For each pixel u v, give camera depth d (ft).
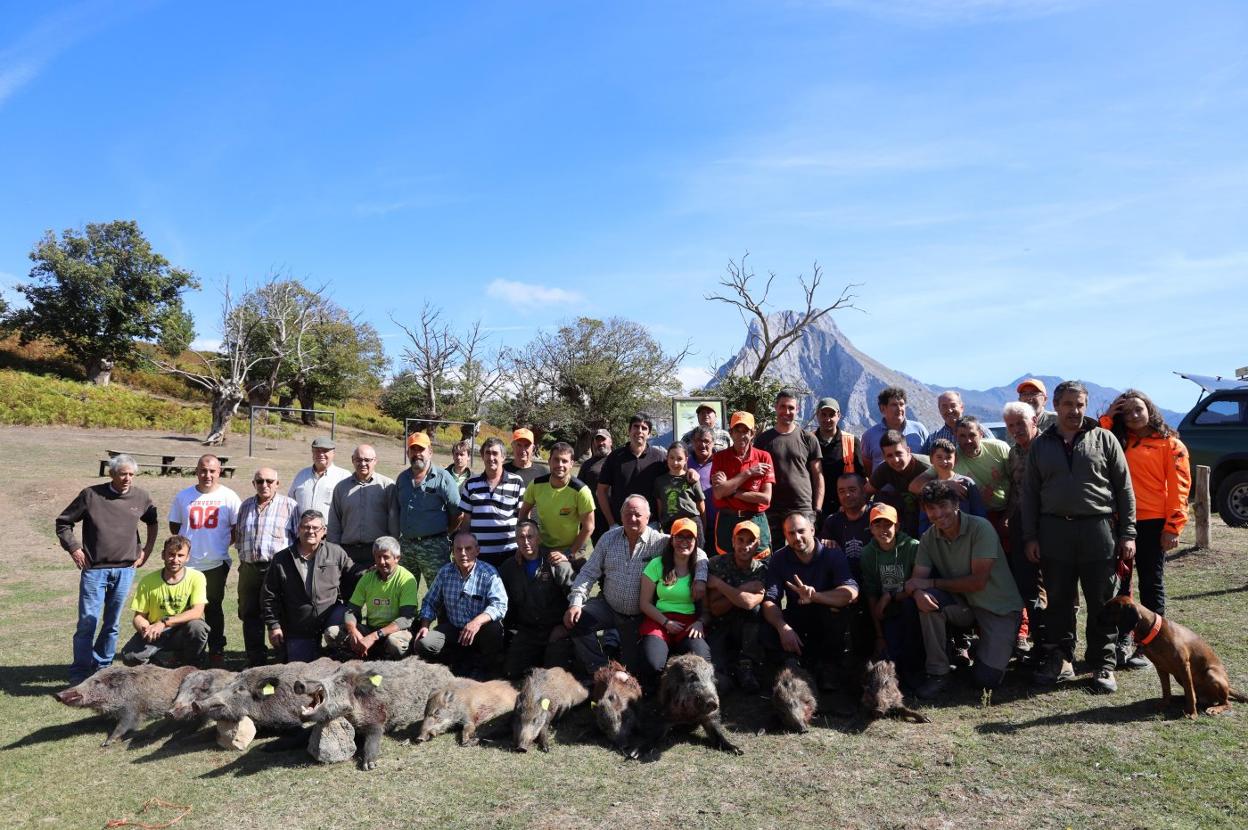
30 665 25.38
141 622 22.62
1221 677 17.65
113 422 107.04
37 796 16.24
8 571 40.73
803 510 25.44
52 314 141.79
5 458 74.02
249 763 17.70
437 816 14.79
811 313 118.83
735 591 21.07
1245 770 14.82
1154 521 20.86
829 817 14.11
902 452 22.91
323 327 154.10
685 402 43.62
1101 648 19.35
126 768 17.65
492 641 22.70
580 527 25.18
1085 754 15.92
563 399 153.38
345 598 24.12
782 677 18.93
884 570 21.15
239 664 25.34
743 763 16.78
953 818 13.84
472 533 25.48
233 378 104.12
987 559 19.61
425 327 153.17
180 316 156.76
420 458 25.55
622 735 18.21
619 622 22.17
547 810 14.87
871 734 17.90
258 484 24.23
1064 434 19.71
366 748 17.44
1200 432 42.14
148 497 25.45
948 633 21.52
